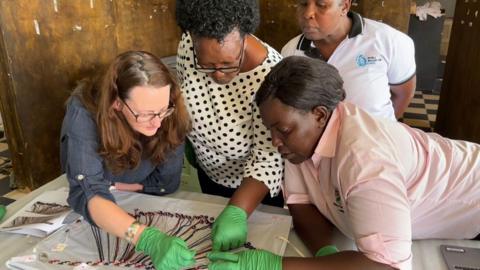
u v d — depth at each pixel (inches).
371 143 31.4
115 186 48.3
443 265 37.0
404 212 29.1
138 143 41.0
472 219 40.4
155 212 44.5
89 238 39.9
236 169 51.8
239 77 43.8
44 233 40.9
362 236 29.3
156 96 34.9
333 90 32.9
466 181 39.8
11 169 101.9
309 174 41.2
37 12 83.4
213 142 48.1
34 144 88.8
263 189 43.8
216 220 40.7
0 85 84.0
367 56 60.6
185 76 46.1
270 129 34.8
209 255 34.5
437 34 194.4
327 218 41.3
